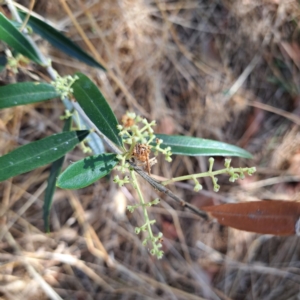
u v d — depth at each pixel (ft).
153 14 1.64
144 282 1.56
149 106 1.65
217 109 1.78
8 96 0.81
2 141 1.36
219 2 1.79
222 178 1.73
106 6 1.50
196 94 1.75
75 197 1.49
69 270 1.47
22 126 1.41
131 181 0.66
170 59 1.71
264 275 1.74
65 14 1.42
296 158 1.82
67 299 1.43
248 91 1.84
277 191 1.80
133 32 1.59
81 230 1.51
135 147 0.64
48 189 1.00
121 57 1.58
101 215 1.54
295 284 1.73
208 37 1.79
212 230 1.72
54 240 1.46
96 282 1.49
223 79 1.80
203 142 0.84
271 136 1.84
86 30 1.48
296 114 1.87
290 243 1.77
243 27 1.82
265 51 1.86
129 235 1.58
